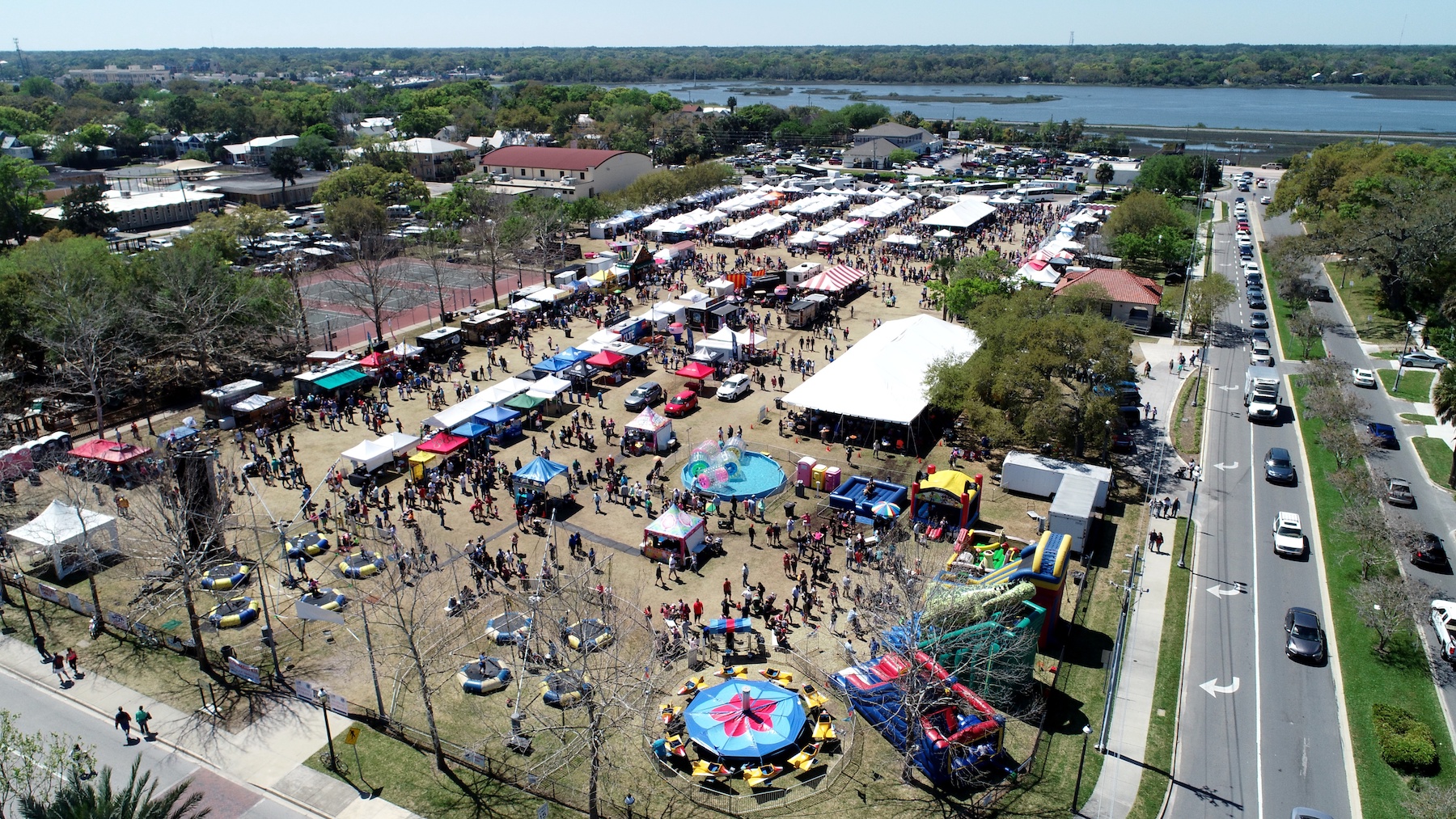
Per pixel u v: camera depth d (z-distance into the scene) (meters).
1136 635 46.53
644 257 122.00
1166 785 36.97
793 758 38.16
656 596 50.09
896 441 70.25
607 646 44.06
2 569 51.34
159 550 52.44
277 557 54.59
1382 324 99.25
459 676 43.91
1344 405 68.25
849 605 49.03
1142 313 98.94
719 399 80.62
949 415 75.88
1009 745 39.22
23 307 76.31
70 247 89.00
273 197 177.25
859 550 54.41
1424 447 68.31
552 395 74.81
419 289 117.75
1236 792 36.66
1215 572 52.34
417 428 73.88
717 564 53.34
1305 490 62.41
